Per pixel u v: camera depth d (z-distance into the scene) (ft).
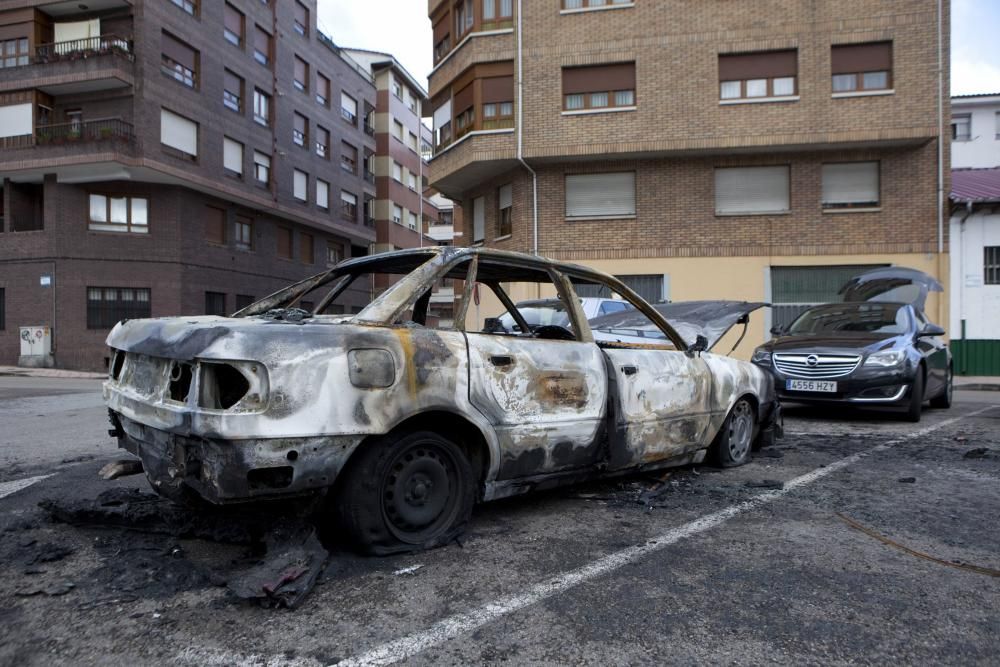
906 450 20.88
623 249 60.80
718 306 21.04
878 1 56.49
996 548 11.71
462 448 12.14
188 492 10.68
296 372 9.64
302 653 7.91
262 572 9.64
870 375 26.58
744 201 59.82
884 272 37.55
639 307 16.31
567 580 10.16
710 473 17.54
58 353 77.41
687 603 9.39
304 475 9.73
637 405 14.84
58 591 9.46
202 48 84.84
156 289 81.30
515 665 7.71
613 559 11.07
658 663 7.79
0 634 8.31
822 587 9.98
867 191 58.54
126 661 7.72
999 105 97.25
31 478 16.72
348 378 10.08
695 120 58.18
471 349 11.80
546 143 60.18
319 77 115.34
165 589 9.60
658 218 60.34
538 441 12.66
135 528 12.09
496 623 8.73
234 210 93.56
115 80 74.43
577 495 15.10
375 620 8.77
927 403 34.47
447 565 10.69
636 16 59.31
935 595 9.70
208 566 10.44
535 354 12.84
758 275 59.11
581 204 62.03
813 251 58.39
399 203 145.59
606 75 60.18
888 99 56.18
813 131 56.85
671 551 11.50
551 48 60.44
